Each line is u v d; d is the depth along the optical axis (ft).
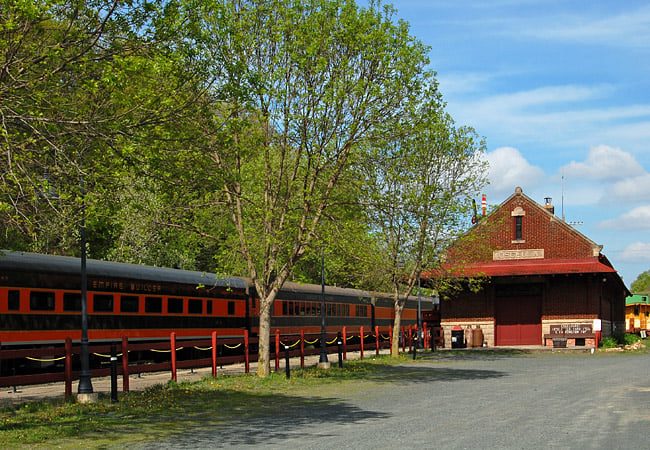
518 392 68.23
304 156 86.28
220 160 79.05
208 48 72.95
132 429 47.03
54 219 49.96
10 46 44.65
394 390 72.18
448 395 66.64
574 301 152.46
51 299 75.97
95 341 81.30
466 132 120.16
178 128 54.19
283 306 121.19
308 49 77.66
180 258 132.26
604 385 74.38
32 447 40.57
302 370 92.68
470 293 160.56
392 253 122.52
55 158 46.70
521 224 157.17
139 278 88.63
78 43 47.91
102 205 48.44
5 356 53.31
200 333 99.81
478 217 135.23
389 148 88.84
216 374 80.33
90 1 48.03
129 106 49.29
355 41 80.59
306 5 82.02
